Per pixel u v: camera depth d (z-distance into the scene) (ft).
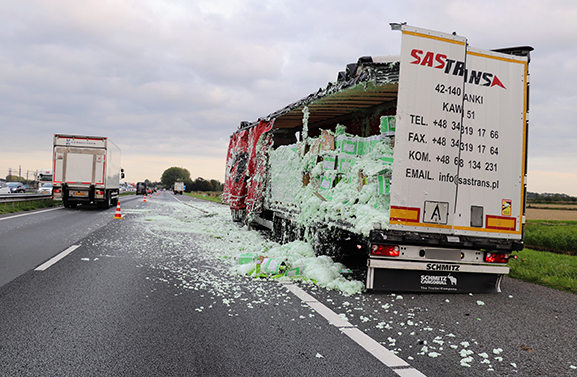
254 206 39.24
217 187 563.48
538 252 36.96
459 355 11.16
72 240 31.14
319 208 23.32
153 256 25.50
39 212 59.98
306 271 20.22
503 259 18.15
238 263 23.49
